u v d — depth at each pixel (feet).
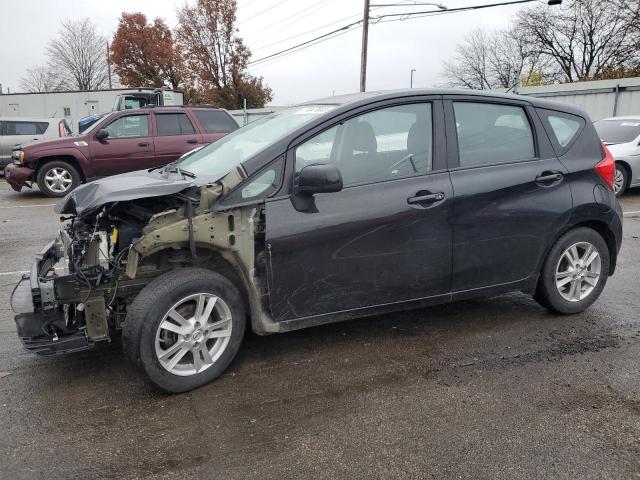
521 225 13.35
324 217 11.42
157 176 12.85
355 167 11.98
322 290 11.73
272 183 11.20
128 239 11.00
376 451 9.08
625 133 38.22
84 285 10.50
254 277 11.27
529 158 13.67
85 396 11.00
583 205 14.07
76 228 11.62
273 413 10.28
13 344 13.62
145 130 39.32
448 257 12.67
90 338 10.69
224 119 41.37
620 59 125.70
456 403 10.53
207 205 10.71
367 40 90.58
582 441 9.27
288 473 8.57
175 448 9.24
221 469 8.69
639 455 8.89
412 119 12.56
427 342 13.38
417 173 12.39
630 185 37.40
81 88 180.75
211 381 11.43
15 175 38.91
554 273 14.24
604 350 12.80
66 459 8.97
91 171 38.88
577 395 10.78
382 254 12.00
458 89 13.25
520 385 11.20
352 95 13.29
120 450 9.20
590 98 63.36
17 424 9.99
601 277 14.93
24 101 97.25
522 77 156.76
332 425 9.86
